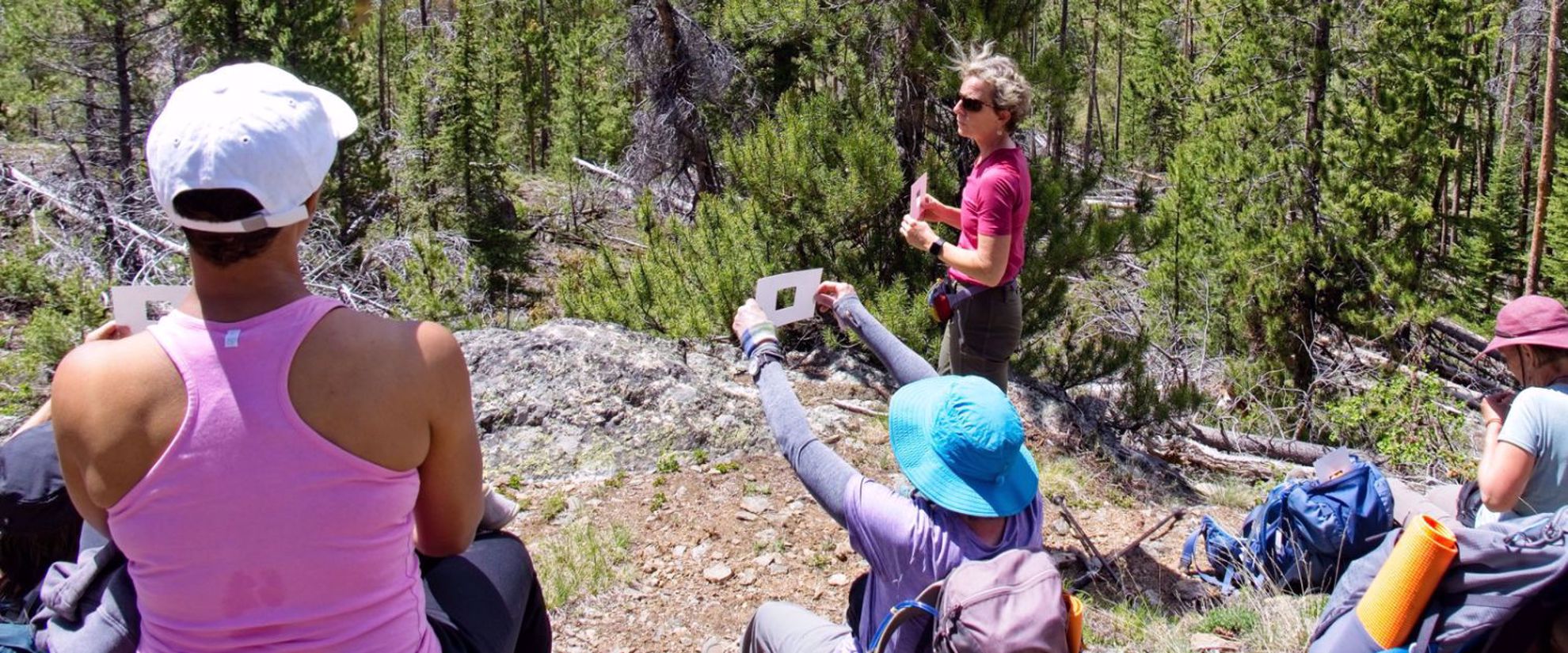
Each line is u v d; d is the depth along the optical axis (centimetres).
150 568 159
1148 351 1440
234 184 152
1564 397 325
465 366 173
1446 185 2630
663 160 1509
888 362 302
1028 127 779
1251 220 1925
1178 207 1948
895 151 732
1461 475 804
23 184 1820
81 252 1547
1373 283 1834
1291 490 449
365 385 160
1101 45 4431
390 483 165
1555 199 3139
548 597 410
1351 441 988
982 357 425
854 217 754
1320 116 1917
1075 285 1484
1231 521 531
